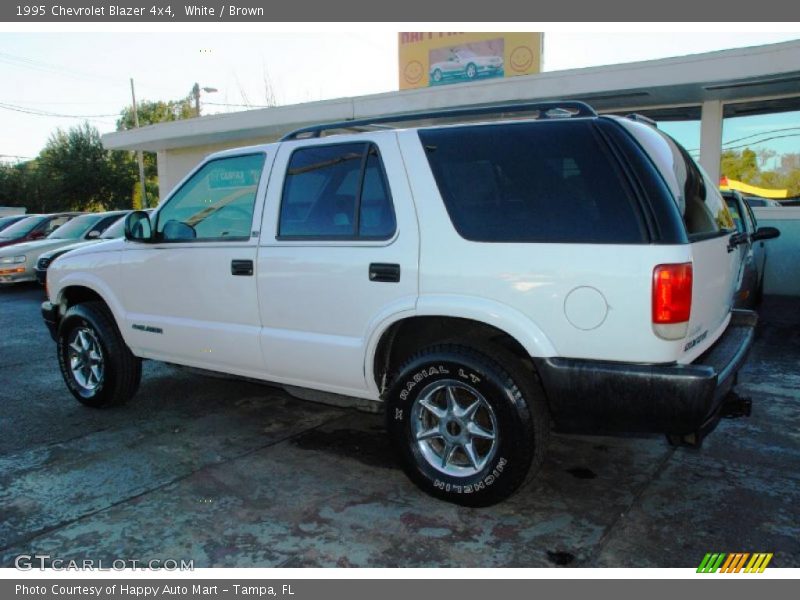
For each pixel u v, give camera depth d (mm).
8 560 2875
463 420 3242
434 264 3199
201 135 15031
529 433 3055
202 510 3309
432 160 3312
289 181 3830
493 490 3141
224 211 4141
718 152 10078
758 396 5078
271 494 3488
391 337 3482
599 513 3244
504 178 3133
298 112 13148
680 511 3254
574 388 2904
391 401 3398
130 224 4402
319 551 2918
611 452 4023
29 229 15227
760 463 3828
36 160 46875
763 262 8922
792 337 7125
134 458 4008
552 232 2965
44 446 4227
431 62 15961
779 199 9875
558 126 3092
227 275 4020
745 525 3107
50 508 3344
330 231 3619
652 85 9055
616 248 2814
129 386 4918
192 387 5582
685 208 3000
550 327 2938
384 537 3029
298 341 3719
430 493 3354
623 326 2799
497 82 10547
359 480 3666
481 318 3062
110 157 45219
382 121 3703
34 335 8164
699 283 2896
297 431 4484
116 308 4715
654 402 2785
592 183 2938
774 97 9586
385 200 3422
